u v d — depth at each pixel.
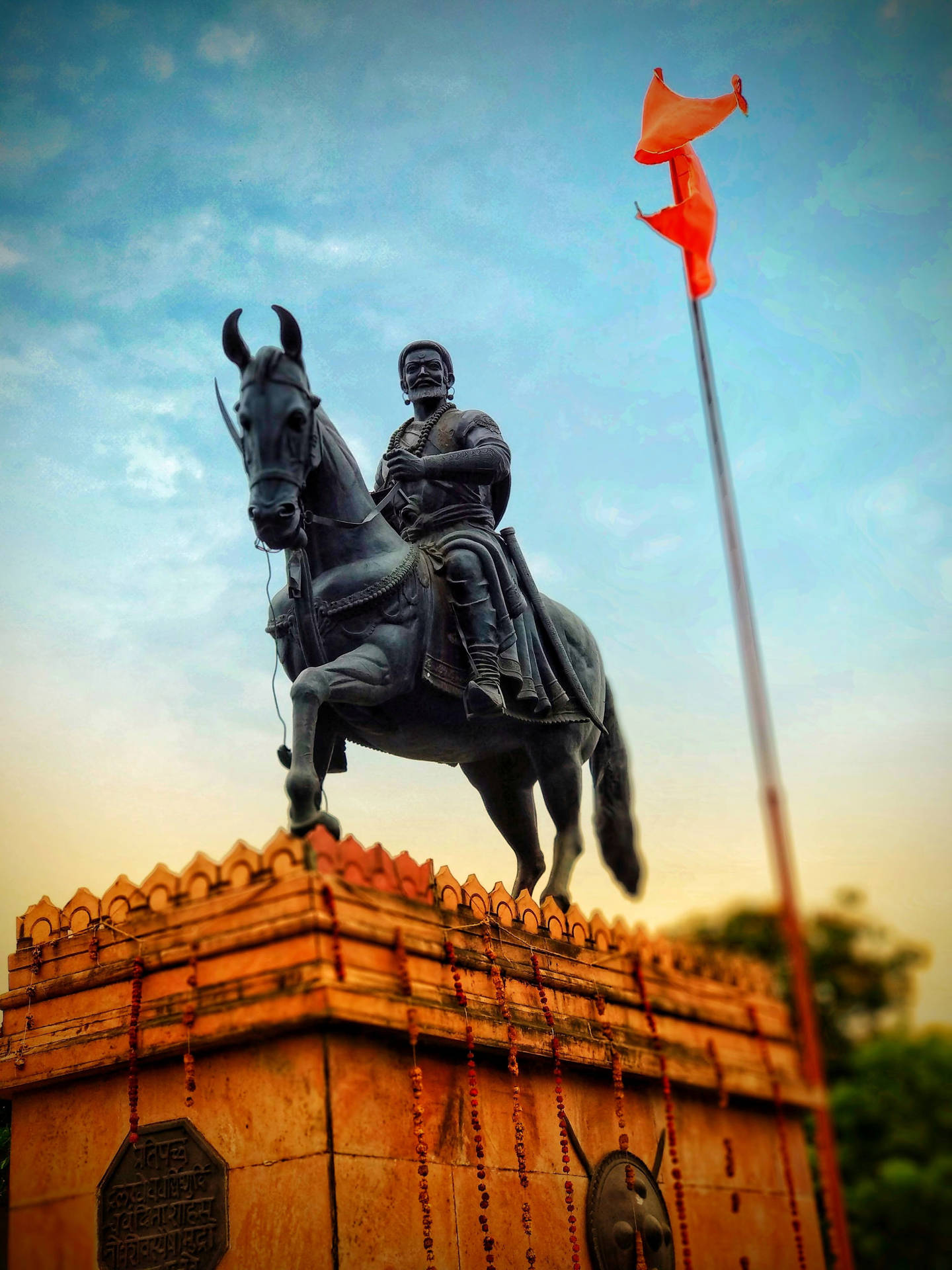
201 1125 4.87
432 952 5.21
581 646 7.30
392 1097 4.88
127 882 5.34
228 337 5.79
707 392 4.66
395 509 6.76
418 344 7.15
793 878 3.56
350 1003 4.67
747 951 7.02
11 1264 5.07
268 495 5.49
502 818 7.55
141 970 5.11
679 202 5.42
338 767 6.52
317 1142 4.58
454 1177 5.04
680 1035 6.45
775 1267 6.41
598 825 7.54
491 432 6.85
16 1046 5.37
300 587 5.95
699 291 5.00
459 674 6.28
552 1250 5.36
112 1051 5.04
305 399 5.68
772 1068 6.73
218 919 5.00
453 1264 4.88
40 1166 5.22
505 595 6.62
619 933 6.49
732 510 4.25
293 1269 4.50
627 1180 5.84
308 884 4.79
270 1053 4.79
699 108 5.58
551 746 6.89
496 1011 5.43
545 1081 5.70
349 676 5.72
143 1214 4.89
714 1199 6.28
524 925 5.90
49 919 5.54
